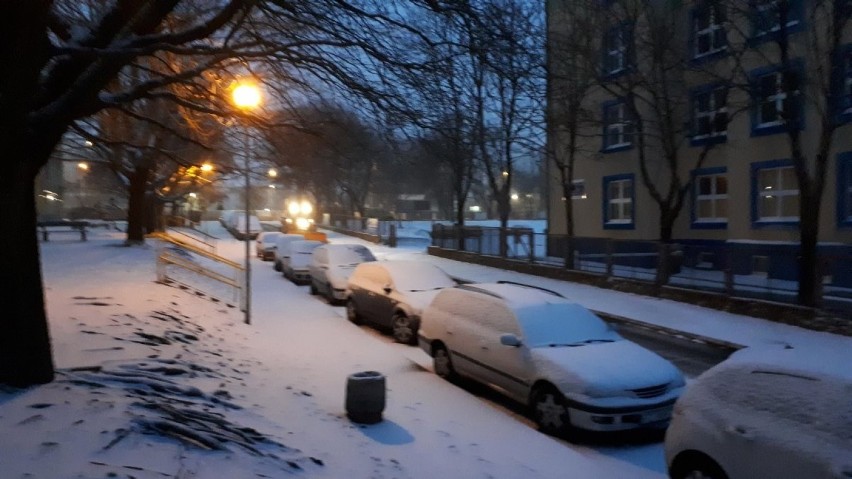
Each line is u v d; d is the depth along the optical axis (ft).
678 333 45.91
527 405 28.66
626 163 82.94
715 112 69.05
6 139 19.69
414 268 50.65
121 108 31.45
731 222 68.54
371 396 26.04
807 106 59.41
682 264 58.44
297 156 37.68
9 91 19.31
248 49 32.68
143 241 99.14
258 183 91.50
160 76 30.96
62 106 21.38
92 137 35.63
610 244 67.26
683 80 66.33
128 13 22.27
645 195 80.43
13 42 19.02
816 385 16.28
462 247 101.30
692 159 74.02
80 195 238.27
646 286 60.80
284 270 92.53
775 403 16.81
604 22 64.59
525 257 82.74
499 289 34.55
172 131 35.01
